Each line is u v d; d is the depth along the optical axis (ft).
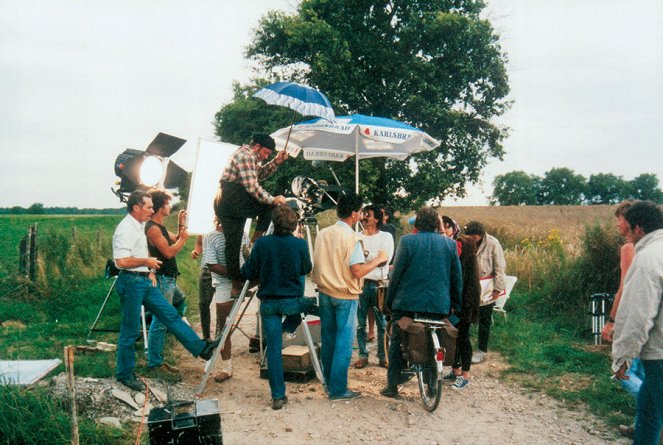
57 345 23.02
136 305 17.26
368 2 79.87
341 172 76.18
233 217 18.28
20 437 12.89
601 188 362.74
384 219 23.90
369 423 15.81
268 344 16.99
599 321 24.72
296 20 80.69
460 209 147.95
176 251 19.98
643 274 10.88
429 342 16.69
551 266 34.58
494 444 14.51
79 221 143.84
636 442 11.79
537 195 377.71
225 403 17.34
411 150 28.68
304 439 14.66
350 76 75.31
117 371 17.06
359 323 22.12
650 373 11.21
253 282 18.38
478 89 82.38
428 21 76.02
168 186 22.77
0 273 33.91
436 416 16.40
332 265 17.53
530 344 24.00
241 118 93.86
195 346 18.07
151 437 11.48
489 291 21.83
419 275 16.75
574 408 17.19
